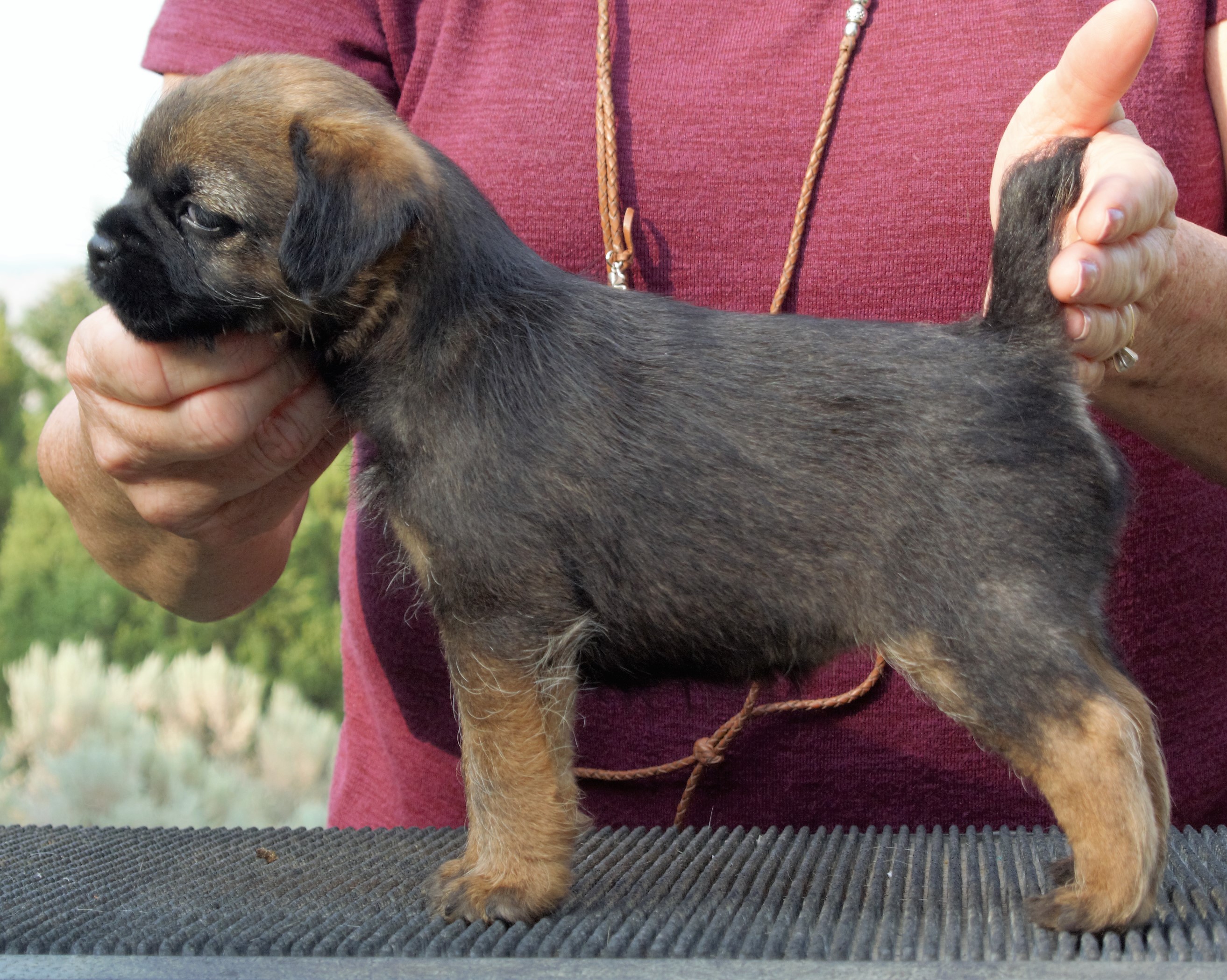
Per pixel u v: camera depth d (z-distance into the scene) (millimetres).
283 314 727
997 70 849
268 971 619
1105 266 673
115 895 715
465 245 719
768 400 682
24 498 2533
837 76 867
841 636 677
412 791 938
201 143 723
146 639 2471
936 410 670
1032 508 662
